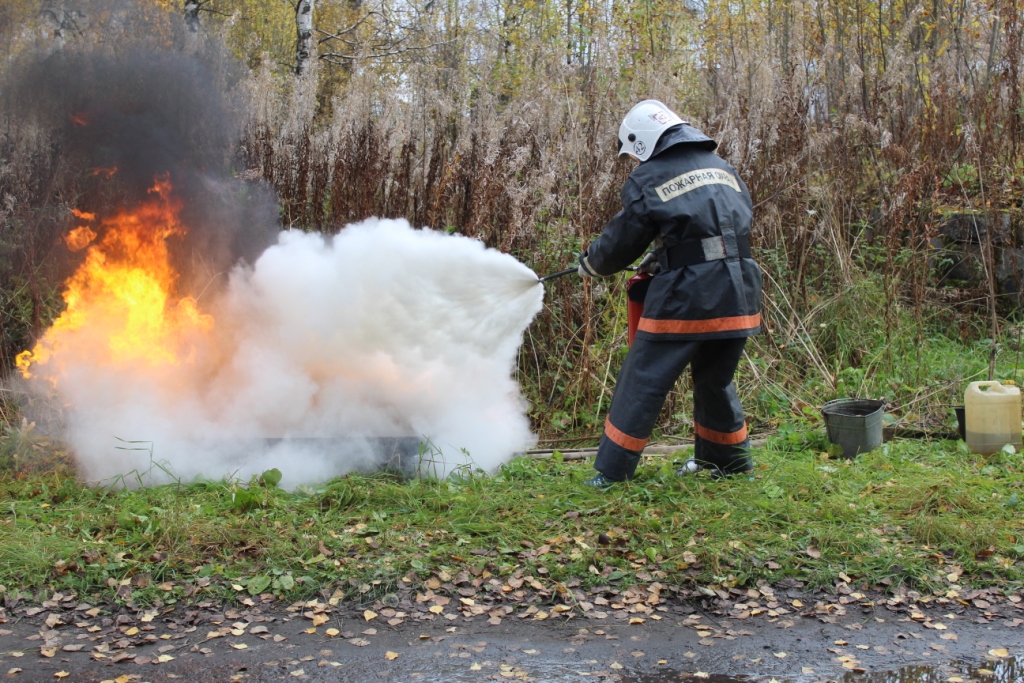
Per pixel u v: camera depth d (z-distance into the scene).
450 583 3.55
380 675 2.91
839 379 6.20
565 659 3.02
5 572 3.54
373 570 3.58
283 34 11.80
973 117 7.46
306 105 6.95
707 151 4.35
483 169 6.05
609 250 4.33
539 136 6.48
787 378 6.15
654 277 4.31
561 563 3.69
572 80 6.72
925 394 5.95
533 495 4.43
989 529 3.88
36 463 4.84
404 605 3.41
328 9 12.44
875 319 6.54
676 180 4.18
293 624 3.28
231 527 3.91
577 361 5.87
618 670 2.95
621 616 3.35
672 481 4.48
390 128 6.60
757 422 5.80
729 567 3.66
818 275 6.86
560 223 5.88
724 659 3.02
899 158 6.95
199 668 2.95
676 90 7.60
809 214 6.66
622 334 5.88
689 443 5.39
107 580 3.52
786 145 6.98
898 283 6.68
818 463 4.90
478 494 4.39
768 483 4.45
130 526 3.94
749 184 6.75
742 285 4.21
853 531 3.93
